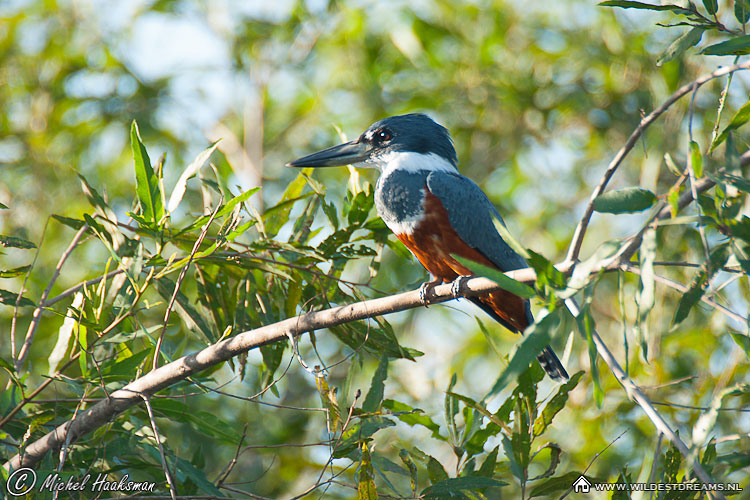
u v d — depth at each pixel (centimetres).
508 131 1436
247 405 1212
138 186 639
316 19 1495
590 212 485
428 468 652
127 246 643
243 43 1502
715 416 440
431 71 1468
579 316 430
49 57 1407
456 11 1426
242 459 1172
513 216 1467
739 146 585
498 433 669
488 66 1409
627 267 455
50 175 1334
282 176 1508
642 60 1288
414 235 891
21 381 643
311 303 773
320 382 617
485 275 452
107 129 1427
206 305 784
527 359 414
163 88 1473
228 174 1363
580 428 1050
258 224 753
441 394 1243
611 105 1357
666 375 1058
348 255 785
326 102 1507
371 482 593
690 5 550
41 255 1212
